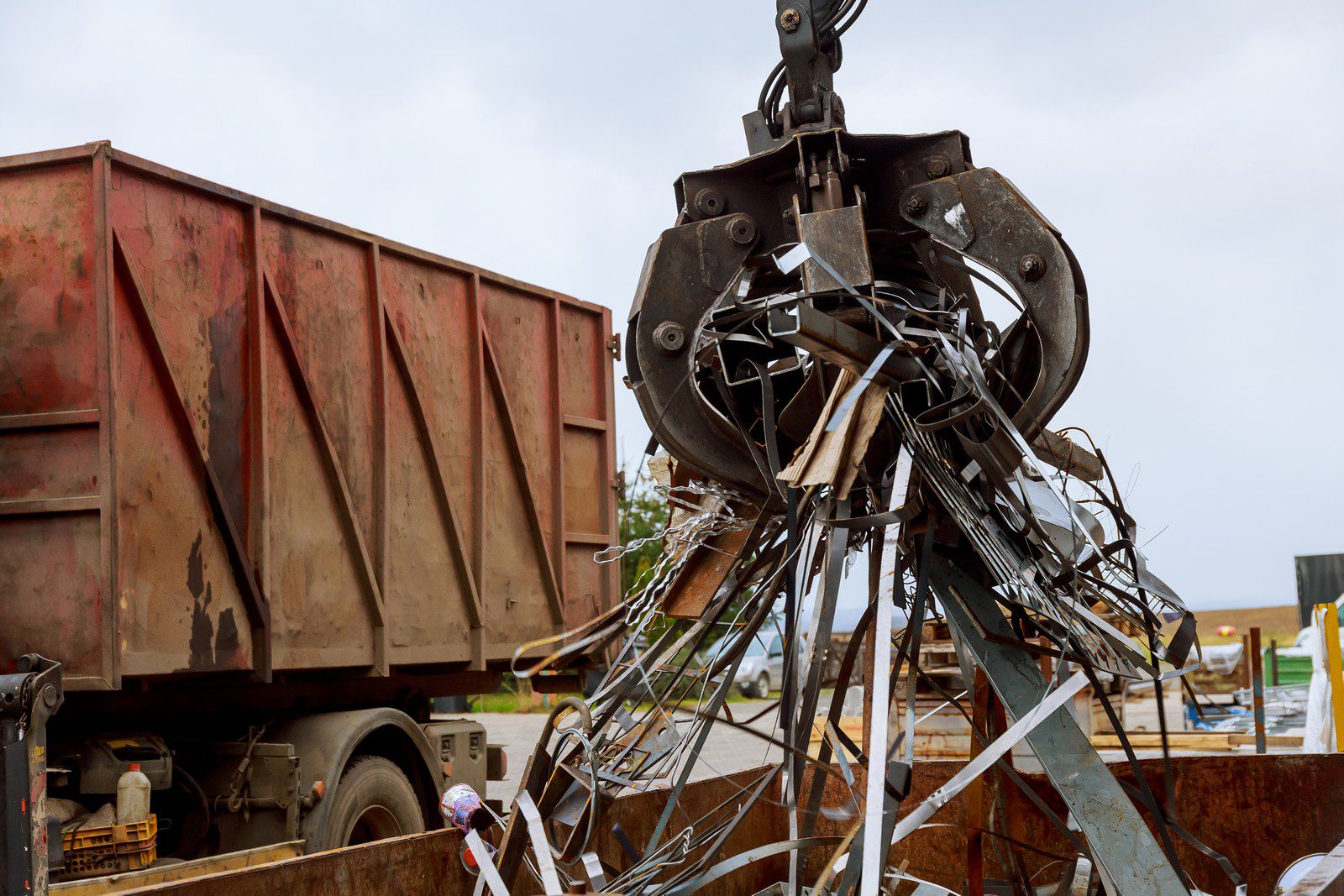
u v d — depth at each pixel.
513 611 7.29
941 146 3.10
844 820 4.23
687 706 3.06
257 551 5.39
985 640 2.76
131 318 4.89
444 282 6.87
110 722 5.27
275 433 5.59
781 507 3.08
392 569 6.29
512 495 7.36
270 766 5.57
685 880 2.81
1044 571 2.82
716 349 3.14
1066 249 2.86
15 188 4.90
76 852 4.75
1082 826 2.51
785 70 3.36
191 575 5.05
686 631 3.24
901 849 4.55
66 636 4.67
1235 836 4.48
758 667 22.58
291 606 5.58
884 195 3.15
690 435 3.14
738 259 3.16
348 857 2.80
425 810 6.51
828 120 3.29
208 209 5.33
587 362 8.22
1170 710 16.02
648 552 13.59
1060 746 2.61
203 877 2.48
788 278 3.24
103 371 4.71
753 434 3.20
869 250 3.17
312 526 5.77
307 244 5.89
